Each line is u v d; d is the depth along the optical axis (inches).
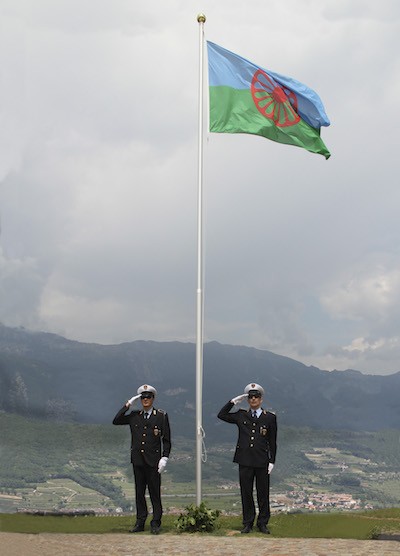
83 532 510.9
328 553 425.4
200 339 600.4
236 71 689.6
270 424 544.7
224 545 458.0
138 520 540.7
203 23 687.1
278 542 473.4
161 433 547.2
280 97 691.4
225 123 679.7
